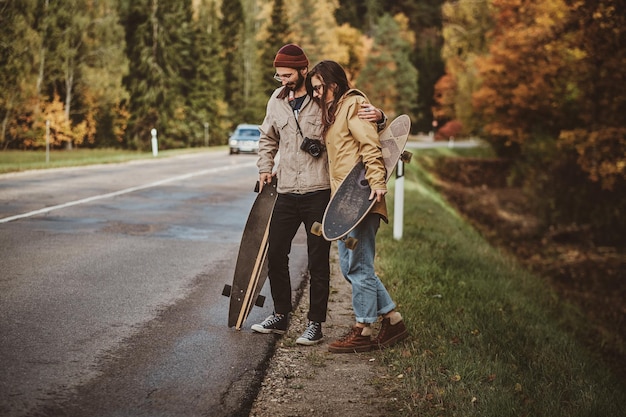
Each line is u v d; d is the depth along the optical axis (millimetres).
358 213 4664
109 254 8172
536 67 29234
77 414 3672
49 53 42031
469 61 55406
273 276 5332
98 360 4551
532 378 4910
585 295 16156
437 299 6996
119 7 53125
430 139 90062
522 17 29328
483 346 5457
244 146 33469
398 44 86188
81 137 43750
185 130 51281
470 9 60750
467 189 40719
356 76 92938
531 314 7988
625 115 22312
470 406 3984
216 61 55906
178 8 53125
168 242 9164
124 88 45250
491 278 9617
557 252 22453
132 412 3746
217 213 12188
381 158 4742
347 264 5023
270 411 3904
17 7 39812
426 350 5000
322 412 3906
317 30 77688
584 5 20797
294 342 5191
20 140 41500
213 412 3818
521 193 40031
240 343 5102
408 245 10234
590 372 6027
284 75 4949
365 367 4711
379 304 5125
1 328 5102
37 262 7527
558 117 31344
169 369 4465
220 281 7066
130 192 14992
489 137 49250
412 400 4062
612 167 22281
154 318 5625
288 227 5195
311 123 4965
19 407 3697
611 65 21047
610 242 24406
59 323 5324
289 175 5074
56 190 14945
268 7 77875
